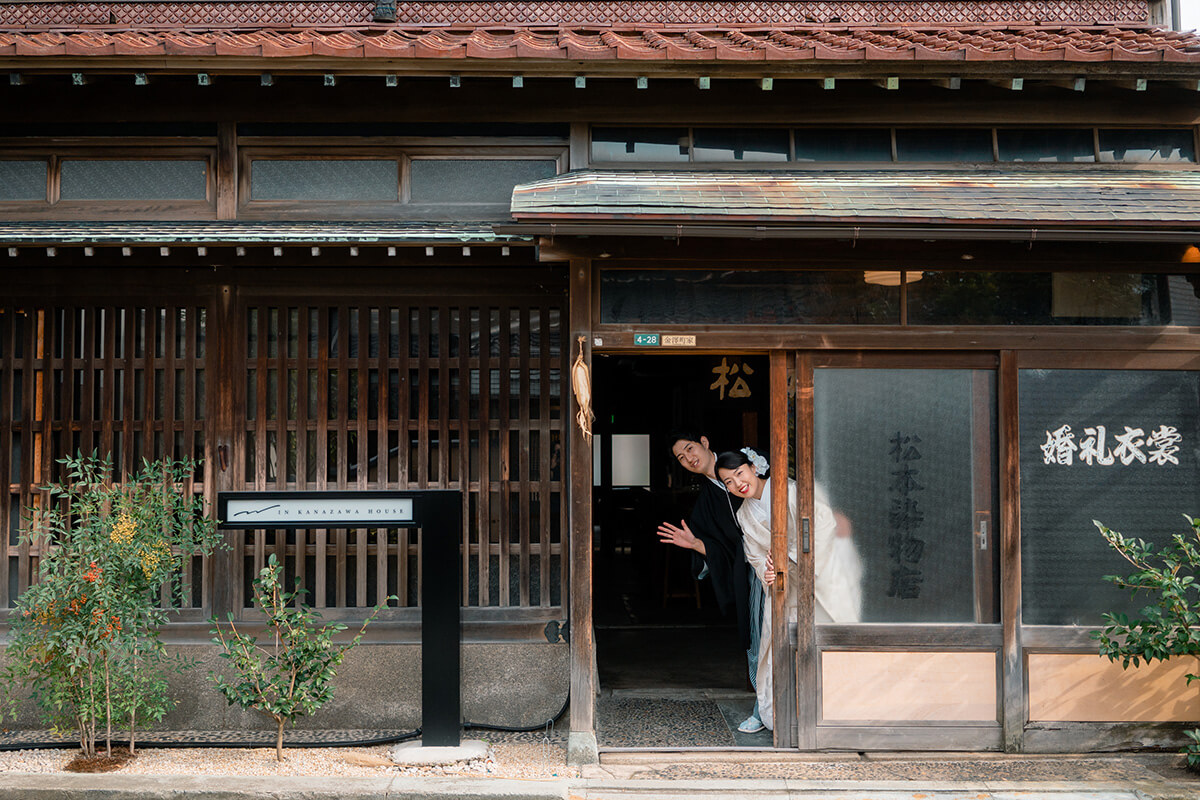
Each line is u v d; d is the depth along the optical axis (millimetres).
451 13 6375
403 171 5230
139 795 4055
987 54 4738
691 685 6035
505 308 5168
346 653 5039
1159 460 4672
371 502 4629
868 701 4621
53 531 4785
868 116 5223
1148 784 4164
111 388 5148
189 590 5082
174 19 6348
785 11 6426
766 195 4570
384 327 5156
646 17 6406
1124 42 5281
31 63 4719
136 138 5215
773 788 4148
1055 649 4605
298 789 4082
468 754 4508
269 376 5207
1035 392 4695
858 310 4676
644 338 4590
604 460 11547
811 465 4648
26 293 5145
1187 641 4188
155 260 4984
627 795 4113
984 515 4676
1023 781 4230
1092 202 4500
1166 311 4730
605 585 9859
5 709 4945
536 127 5266
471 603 5129
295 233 4594
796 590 4656
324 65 4766
